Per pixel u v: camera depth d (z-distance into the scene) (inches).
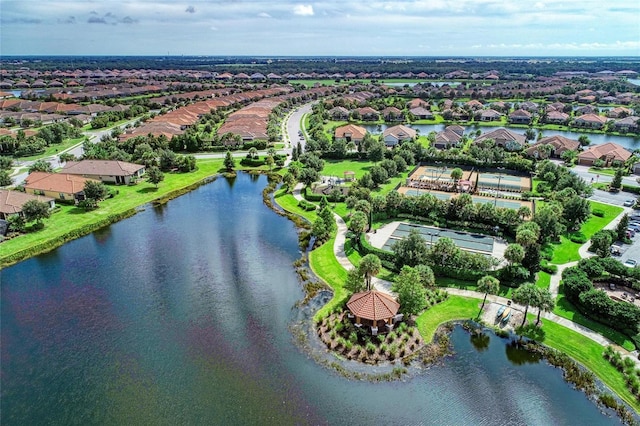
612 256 2987.2
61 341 2213.3
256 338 2240.4
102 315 2434.8
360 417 1754.4
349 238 3253.0
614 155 5300.2
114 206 4040.4
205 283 2778.1
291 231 3572.8
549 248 3083.2
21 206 3538.4
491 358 2089.1
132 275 2874.0
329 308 2481.5
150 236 3476.9
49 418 1764.3
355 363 2059.5
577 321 2301.9
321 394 1871.3
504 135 6333.7
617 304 2223.2
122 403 1831.9
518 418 1761.8
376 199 3629.4
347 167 5334.6
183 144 6176.2
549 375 1984.5
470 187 4313.5
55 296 2620.6
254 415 1764.3
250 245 3316.9
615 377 1937.7
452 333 2266.2
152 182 4638.3
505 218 3307.1
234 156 5994.1
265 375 1982.0
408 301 2252.7
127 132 6732.3
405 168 5044.3
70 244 3319.4
